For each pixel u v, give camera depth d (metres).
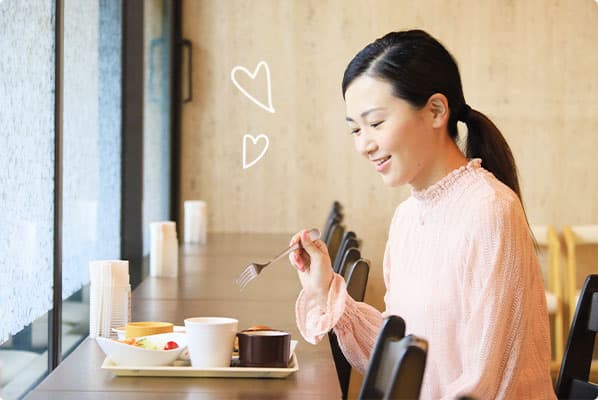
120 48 3.93
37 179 2.36
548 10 5.39
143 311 2.33
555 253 5.05
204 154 5.34
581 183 5.44
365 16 5.36
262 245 4.35
